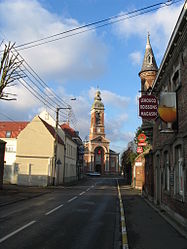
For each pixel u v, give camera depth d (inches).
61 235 315.0
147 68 828.6
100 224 391.9
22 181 1259.8
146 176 826.8
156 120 655.1
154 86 635.5
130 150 1581.0
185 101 373.4
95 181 2011.6
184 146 374.0
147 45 872.3
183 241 295.1
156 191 626.8
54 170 1229.1
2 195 770.8
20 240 286.5
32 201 665.0
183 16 351.6
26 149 1289.4
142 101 550.0
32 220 403.9
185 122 368.8
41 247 261.7
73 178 1993.1
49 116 1759.4
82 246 271.7
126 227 370.9
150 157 730.2
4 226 358.3
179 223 389.1
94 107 3585.1
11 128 1665.8
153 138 713.6
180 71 406.9
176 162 430.6
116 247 271.7
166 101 415.8
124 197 821.2
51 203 624.4
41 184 1253.7
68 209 530.3
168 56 463.2
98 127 3558.1
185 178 365.7
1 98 656.4
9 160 1483.8
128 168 1649.9
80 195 843.4
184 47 382.3
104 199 745.0
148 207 588.1
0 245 266.2
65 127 2290.8
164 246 274.2
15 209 522.3
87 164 3469.5
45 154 1285.7
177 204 408.5
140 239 304.5
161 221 419.2
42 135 1301.7
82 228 358.9
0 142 939.3
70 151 1855.3
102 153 3543.3
